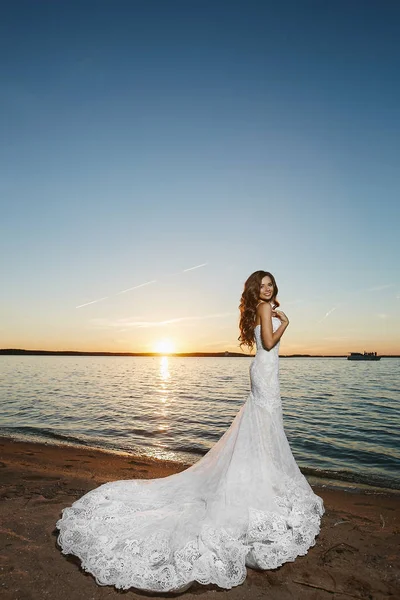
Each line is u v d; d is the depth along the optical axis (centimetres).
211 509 321
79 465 703
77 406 1541
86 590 276
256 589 286
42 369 4697
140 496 368
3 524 378
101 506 349
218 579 279
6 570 298
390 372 4578
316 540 373
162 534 306
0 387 2323
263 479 340
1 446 868
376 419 1298
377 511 498
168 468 711
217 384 2691
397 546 368
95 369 4981
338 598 279
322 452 890
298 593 283
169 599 270
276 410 364
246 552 298
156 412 1405
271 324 363
